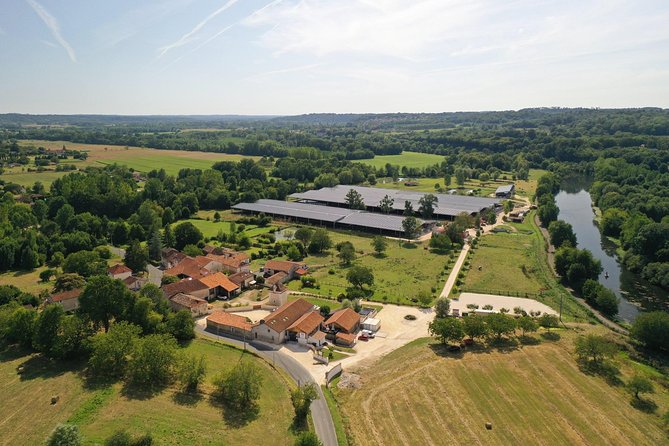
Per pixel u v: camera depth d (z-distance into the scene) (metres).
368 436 70.62
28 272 145.38
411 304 122.31
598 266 139.38
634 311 122.75
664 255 148.50
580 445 69.25
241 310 119.44
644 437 71.06
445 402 79.12
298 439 63.31
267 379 86.06
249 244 178.50
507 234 197.38
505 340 101.81
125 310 99.06
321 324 108.06
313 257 165.62
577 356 94.12
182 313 102.75
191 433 69.25
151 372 82.50
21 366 88.00
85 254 141.50
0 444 66.19
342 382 85.75
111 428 69.56
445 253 170.00
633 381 80.38
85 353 91.38
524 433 71.62
